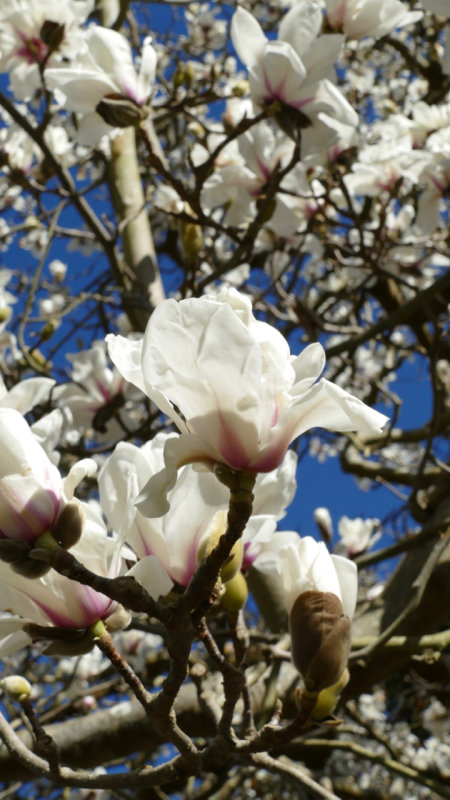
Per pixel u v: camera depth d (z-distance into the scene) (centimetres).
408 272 237
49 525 75
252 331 72
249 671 151
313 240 208
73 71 145
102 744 152
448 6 130
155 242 309
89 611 80
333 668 80
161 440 85
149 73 149
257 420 71
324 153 177
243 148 177
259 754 100
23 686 88
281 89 143
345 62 345
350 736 266
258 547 101
